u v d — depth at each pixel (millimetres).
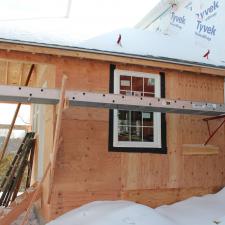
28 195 5215
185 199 6035
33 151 7352
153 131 5973
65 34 5836
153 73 6082
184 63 6059
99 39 5930
